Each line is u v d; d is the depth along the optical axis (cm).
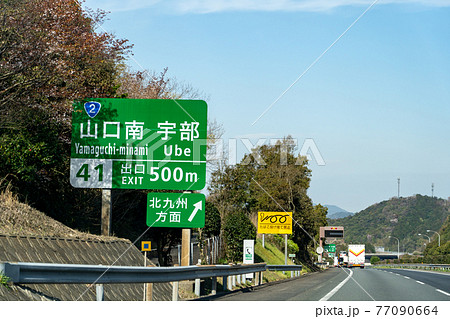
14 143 1944
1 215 1566
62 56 2070
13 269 898
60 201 2264
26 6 1988
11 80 1959
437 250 13950
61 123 2155
